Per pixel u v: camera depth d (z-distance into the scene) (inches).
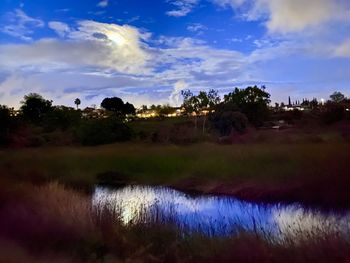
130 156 945.5
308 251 232.4
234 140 1098.7
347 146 606.5
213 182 677.3
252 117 1983.3
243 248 252.2
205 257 257.0
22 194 351.3
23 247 246.2
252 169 679.1
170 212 383.9
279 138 965.8
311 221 358.3
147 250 278.2
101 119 1574.8
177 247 281.3
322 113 1095.0
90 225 291.7
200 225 361.1
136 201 519.5
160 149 1030.4
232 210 492.7
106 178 826.2
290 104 2615.7
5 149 1120.8
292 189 524.1
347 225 307.9
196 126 1711.4
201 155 876.6
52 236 264.7
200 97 2028.8
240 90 2117.4
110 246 279.1
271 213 447.8
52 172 809.5
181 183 718.5
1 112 1245.7
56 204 323.9
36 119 2279.8
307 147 685.3
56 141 1472.7
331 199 446.6
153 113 3309.5
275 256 238.5
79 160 937.5
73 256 250.1
